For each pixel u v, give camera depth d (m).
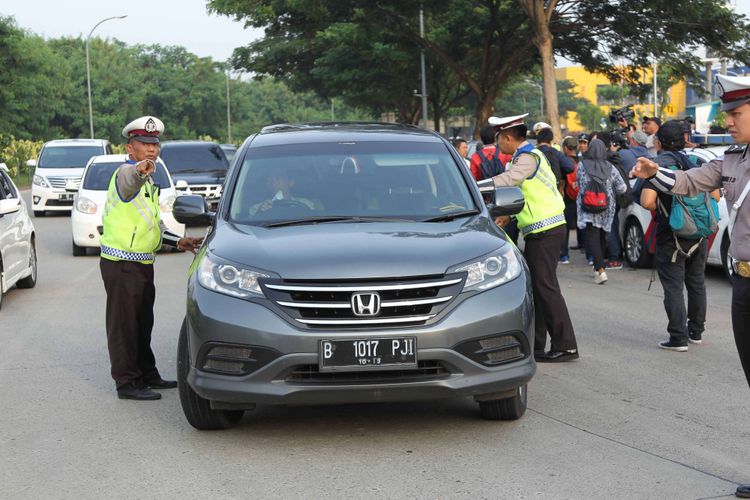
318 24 35.75
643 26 33.09
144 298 7.23
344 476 5.30
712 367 7.98
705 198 8.45
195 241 7.32
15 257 12.32
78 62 100.62
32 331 10.10
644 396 7.03
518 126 7.99
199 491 5.12
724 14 31.42
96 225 16.94
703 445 5.82
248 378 5.57
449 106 51.75
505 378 5.70
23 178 52.41
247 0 33.50
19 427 6.45
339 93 46.47
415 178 6.77
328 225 6.22
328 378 5.53
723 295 11.66
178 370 6.05
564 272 14.15
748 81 4.65
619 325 9.90
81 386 7.62
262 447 5.86
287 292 5.55
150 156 7.07
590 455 5.62
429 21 40.59
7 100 63.12
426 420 6.38
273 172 6.81
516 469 5.37
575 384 7.41
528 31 37.59
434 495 4.97
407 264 5.56
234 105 129.12
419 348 5.48
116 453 5.82
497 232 6.21
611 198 12.84
